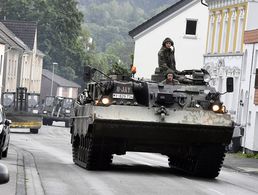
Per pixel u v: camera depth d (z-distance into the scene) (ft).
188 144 96.22
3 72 390.63
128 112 93.66
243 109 207.21
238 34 223.92
